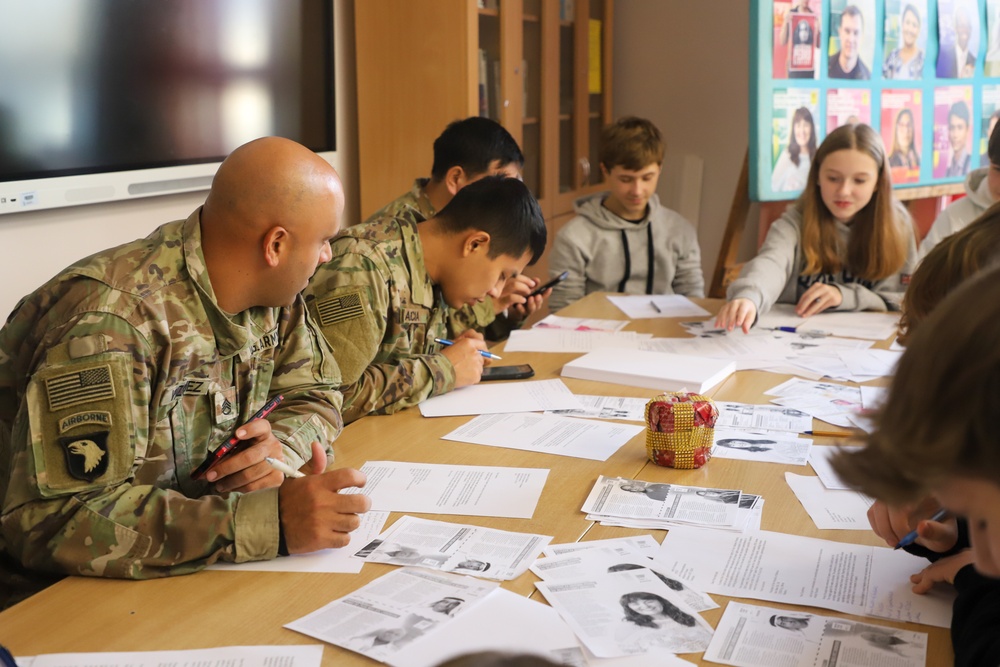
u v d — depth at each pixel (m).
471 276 1.87
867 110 3.53
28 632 0.96
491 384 1.86
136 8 2.53
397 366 1.71
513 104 3.67
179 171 2.71
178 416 1.27
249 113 2.96
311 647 0.93
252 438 1.32
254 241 1.26
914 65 3.62
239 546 1.10
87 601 1.03
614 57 4.69
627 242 3.14
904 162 3.65
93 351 1.14
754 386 1.83
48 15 2.29
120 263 1.23
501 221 1.83
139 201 2.68
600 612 0.98
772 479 1.36
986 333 0.49
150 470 1.25
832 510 1.25
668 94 4.63
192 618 0.99
